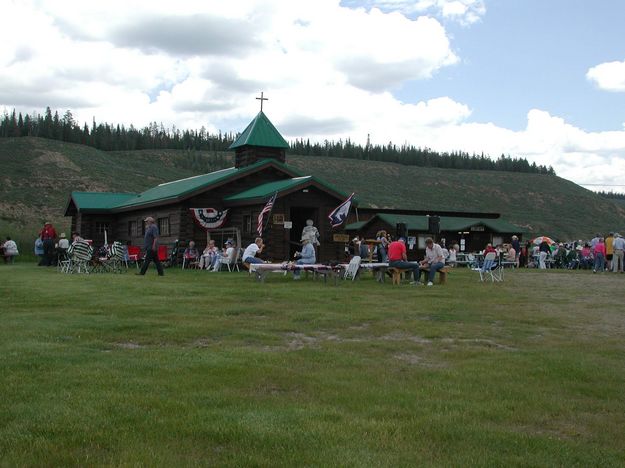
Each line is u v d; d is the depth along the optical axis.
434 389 7.29
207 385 7.08
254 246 21.36
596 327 12.25
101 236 39.50
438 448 5.43
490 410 6.55
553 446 5.57
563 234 111.19
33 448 5.07
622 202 149.12
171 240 31.03
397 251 20.34
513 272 30.23
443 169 149.62
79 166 100.94
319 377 7.64
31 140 108.62
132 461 4.86
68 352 8.55
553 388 7.51
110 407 6.12
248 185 31.27
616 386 7.70
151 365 7.90
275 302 14.48
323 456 5.08
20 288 16.64
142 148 152.88
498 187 136.25
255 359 8.45
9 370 7.44
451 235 46.34
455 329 11.53
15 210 78.94
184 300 14.38
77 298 14.43
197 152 152.62
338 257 29.16
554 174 163.38
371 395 6.93
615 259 31.05
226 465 4.86
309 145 161.75
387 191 123.19
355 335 10.84
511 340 10.69
